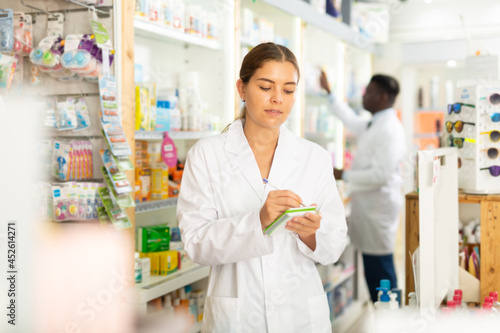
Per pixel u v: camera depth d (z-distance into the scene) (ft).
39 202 6.61
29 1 7.18
